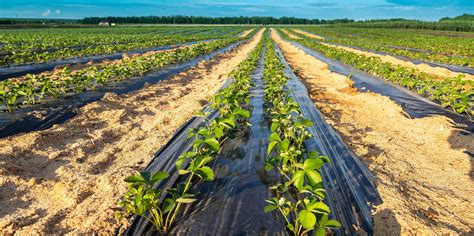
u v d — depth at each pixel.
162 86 11.64
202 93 10.69
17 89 8.07
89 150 5.97
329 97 10.68
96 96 9.31
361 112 8.93
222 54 23.34
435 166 5.61
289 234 3.38
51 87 8.84
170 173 4.66
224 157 5.24
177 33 55.53
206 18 133.00
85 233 3.46
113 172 4.89
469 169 5.41
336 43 34.72
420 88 11.02
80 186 4.54
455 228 3.84
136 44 25.61
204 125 6.85
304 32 67.56
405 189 4.73
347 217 3.78
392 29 75.69
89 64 16.23
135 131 7.09
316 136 6.30
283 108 6.45
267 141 5.92
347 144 6.41
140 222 3.56
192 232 3.42
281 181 4.45
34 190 4.56
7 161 5.18
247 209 3.79
